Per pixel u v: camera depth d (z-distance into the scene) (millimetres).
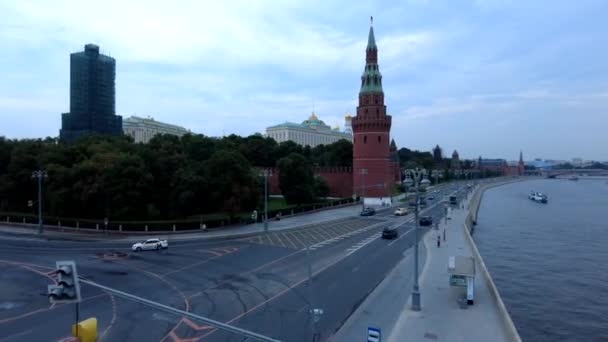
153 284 36188
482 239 85250
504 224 106625
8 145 88312
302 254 49250
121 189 67562
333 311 29406
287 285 35938
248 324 26766
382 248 53031
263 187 92750
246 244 55875
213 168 73875
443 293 33844
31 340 24141
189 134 119500
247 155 126500
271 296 32812
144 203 70562
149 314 28484
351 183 122375
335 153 147000
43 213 77438
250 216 77188
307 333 25359
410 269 41812
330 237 61750
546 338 37844
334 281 37312
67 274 12289
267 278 38188
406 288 35156
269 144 138000
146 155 75875
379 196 111438
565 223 108062
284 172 95812
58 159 79562
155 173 74688
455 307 30469
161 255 48625
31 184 79562
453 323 27359
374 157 112000
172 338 24406
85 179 71062
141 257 47500
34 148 84938
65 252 50375
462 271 31328
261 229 68188
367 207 94938
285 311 29328
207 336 24719
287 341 24078
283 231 67812
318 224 76062
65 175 72438
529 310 44500
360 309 29891
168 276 38906
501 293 50031
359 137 113938
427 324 27172
